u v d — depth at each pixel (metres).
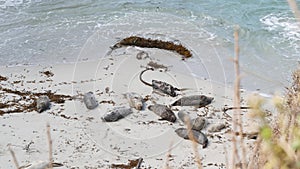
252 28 14.99
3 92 11.63
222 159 9.13
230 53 13.70
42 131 10.06
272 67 12.91
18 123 10.34
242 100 11.16
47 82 12.16
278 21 15.41
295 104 2.16
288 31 14.77
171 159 9.16
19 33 15.03
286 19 15.48
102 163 9.09
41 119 10.51
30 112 10.77
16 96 11.45
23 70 12.84
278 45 14.04
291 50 13.76
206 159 9.12
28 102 11.20
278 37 14.46
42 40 14.52
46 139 9.77
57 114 10.70
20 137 9.82
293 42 14.17
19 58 13.53
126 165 9.02
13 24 15.59
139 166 8.98
